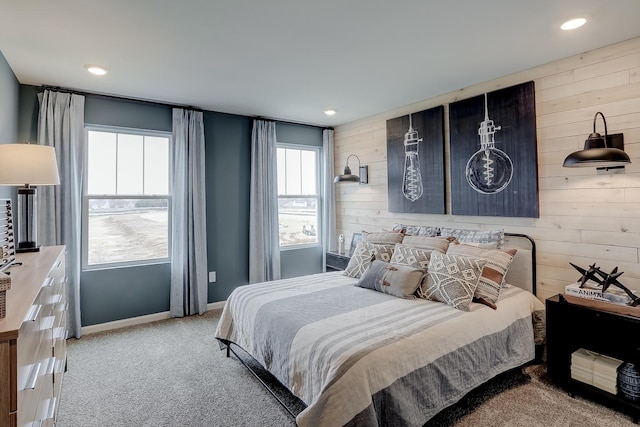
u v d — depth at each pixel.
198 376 2.59
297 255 5.00
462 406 2.14
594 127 2.36
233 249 4.41
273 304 2.44
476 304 2.38
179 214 3.86
